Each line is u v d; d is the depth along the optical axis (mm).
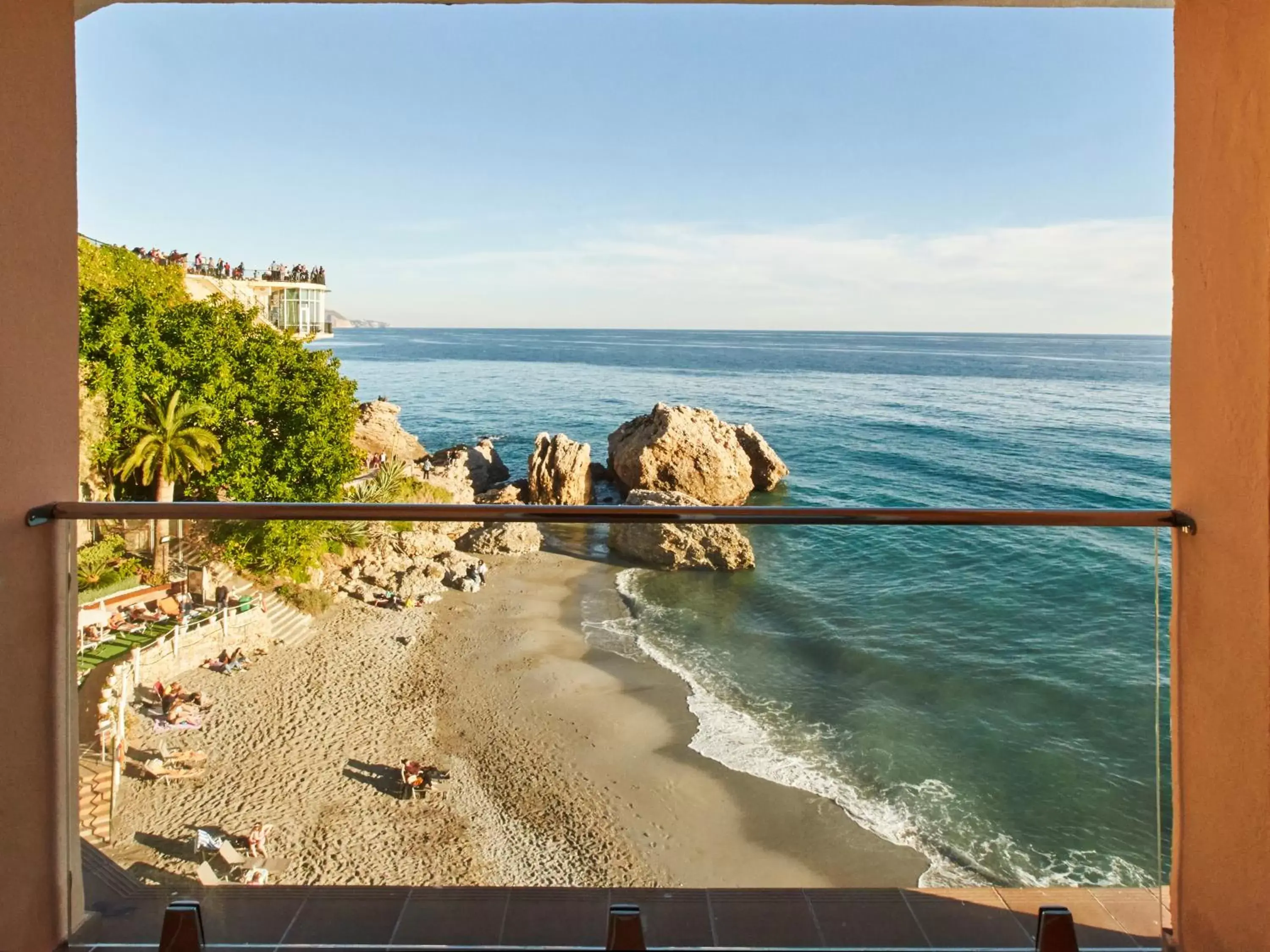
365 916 2012
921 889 1988
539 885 2150
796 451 43562
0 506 1735
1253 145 1646
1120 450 42500
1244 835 1728
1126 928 1928
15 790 1796
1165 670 1899
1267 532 1646
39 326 1821
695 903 2078
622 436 35625
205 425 25047
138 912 1958
